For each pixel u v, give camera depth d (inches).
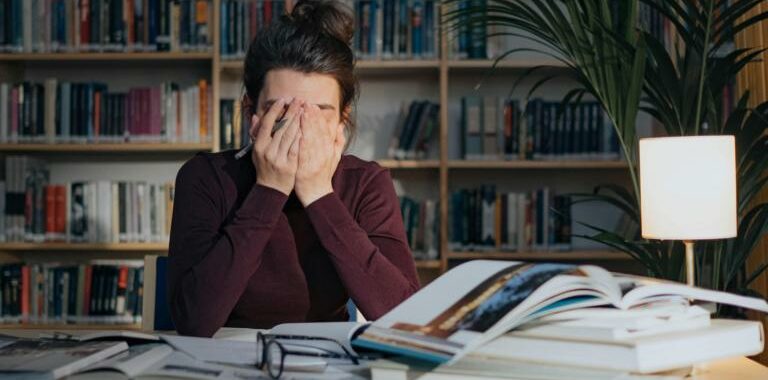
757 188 65.6
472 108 113.3
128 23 113.2
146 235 112.9
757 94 75.0
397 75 121.0
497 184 122.1
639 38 63.7
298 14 48.6
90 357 29.2
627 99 66.1
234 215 49.4
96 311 112.4
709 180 47.0
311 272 50.2
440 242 112.0
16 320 112.3
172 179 123.0
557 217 112.3
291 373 27.5
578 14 68.9
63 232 113.4
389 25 112.4
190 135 112.8
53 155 122.9
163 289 58.6
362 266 44.3
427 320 26.9
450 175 122.3
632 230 110.9
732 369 30.2
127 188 113.2
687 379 28.3
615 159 111.4
